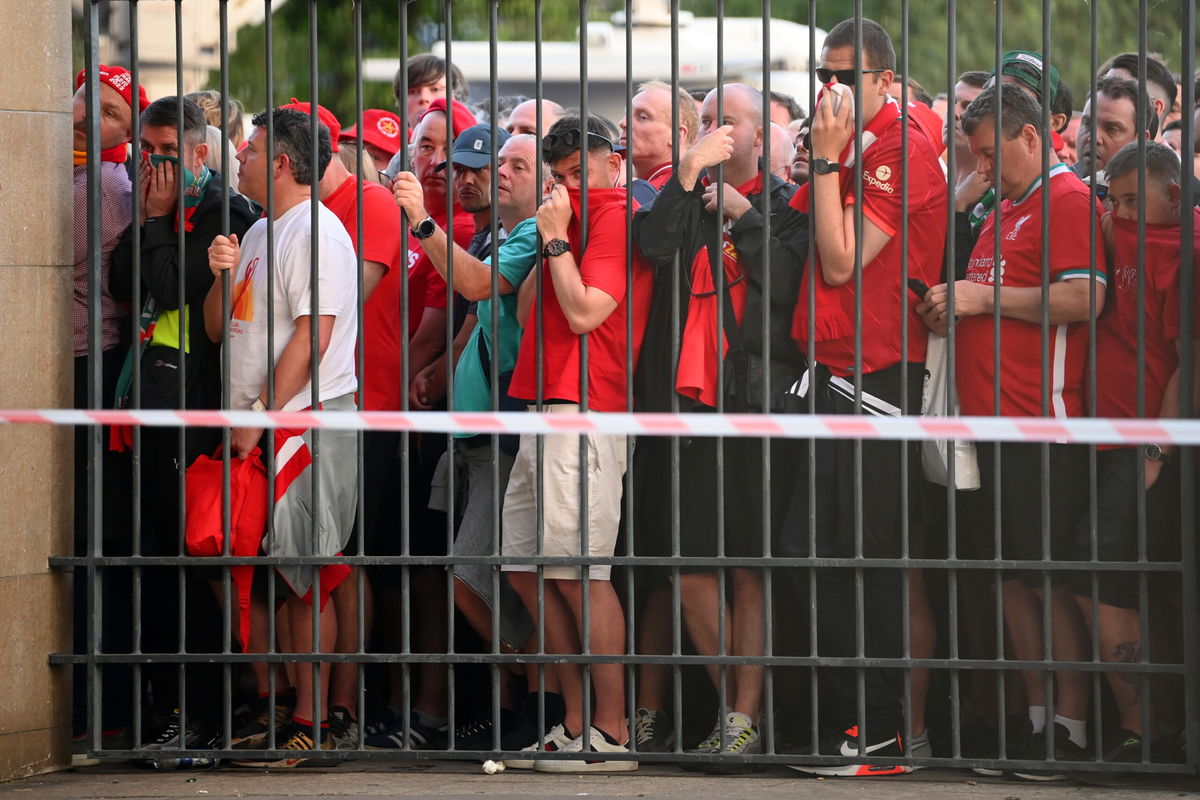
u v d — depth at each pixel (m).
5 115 17.14
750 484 17.81
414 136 22.83
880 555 17.50
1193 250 16.45
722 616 17.19
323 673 18.27
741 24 48.66
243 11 32.81
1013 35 54.88
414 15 55.34
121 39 31.75
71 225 17.80
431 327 20.66
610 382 17.66
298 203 18.45
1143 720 16.72
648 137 21.20
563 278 17.14
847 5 68.06
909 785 17.06
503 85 49.41
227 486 17.55
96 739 17.75
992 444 17.45
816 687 17.14
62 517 17.80
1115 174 17.34
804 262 17.59
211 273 18.62
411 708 20.19
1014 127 17.45
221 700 19.12
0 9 17.06
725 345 17.34
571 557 17.20
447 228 17.34
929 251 17.70
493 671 17.50
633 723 17.34
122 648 19.81
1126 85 19.91
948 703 18.98
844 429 13.84
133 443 17.72
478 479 18.81
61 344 17.70
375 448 19.00
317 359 17.70
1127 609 17.31
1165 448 17.02
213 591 18.83
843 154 17.67
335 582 17.98
